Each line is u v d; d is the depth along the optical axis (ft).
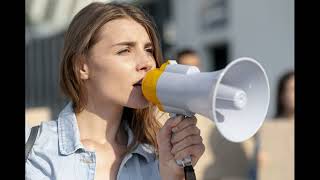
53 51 26.86
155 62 8.67
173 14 35.01
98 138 8.71
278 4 32.37
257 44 33.42
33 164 8.32
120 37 8.12
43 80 26.96
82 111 8.68
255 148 18.57
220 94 7.38
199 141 7.98
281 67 32.27
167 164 8.13
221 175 17.90
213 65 35.22
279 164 18.15
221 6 34.76
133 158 8.78
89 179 8.29
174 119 7.84
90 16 8.27
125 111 8.99
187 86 7.30
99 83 8.29
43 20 28.27
